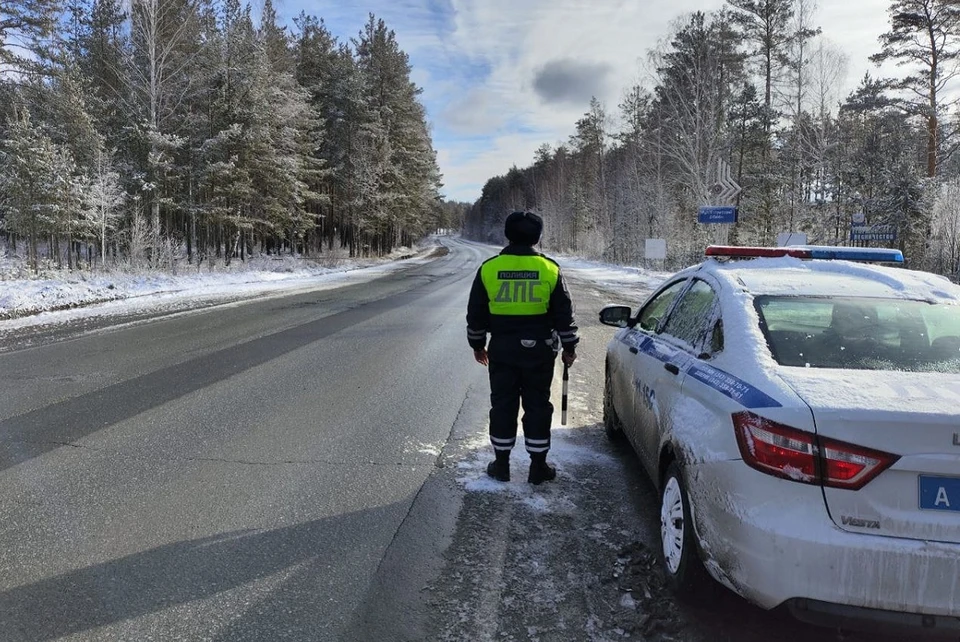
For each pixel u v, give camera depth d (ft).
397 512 12.48
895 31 97.86
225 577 9.99
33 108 89.25
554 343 13.84
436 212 300.61
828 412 7.34
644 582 10.04
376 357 28.14
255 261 109.50
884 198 86.48
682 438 9.34
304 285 72.79
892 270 11.51
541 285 13.44
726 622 8.98
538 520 12.20
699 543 8.55
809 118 102.47
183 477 14.07
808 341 9.27
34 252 71.82
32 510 12.32
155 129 79.82
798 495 7.33
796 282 10.80
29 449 15.78
